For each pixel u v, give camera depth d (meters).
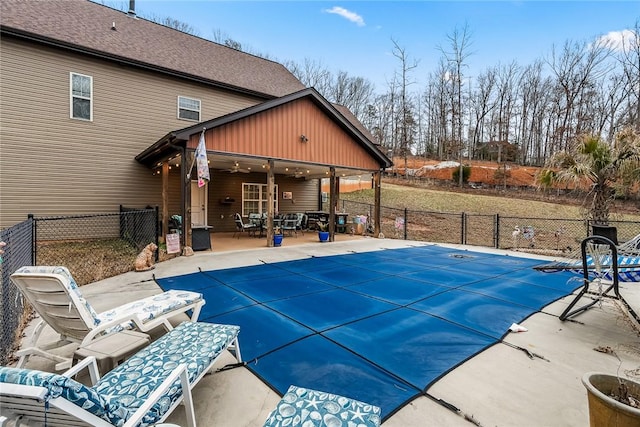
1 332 2.66
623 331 3.27
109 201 9.33
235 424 1.86
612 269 3.41
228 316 3.59
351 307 3.92
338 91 35.16
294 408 1.54
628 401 1.56
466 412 1.98
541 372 2.47
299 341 2.94
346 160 10.62
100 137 9.12
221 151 7.83
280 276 5.51
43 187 8.33
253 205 13.01
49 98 8.34
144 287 4.76
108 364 2.11
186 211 7.42
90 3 11.15
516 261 7.07
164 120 10.24
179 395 1.76
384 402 2.05
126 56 9.38
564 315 3.55
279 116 8.92
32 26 8.20
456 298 4.32
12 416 1.21
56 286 2.31
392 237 11.71
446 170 24.41
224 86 11.20
